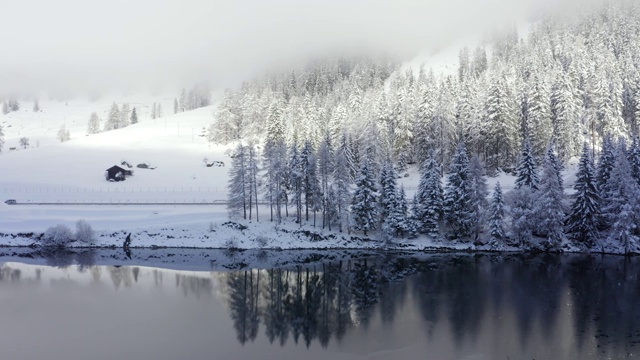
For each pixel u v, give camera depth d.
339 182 71.62
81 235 68.38
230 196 75.31
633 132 94.50
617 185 62.94
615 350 28.03
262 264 59.25
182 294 44.25
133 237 69.81
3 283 48.03
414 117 103.00
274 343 30.58
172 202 88.38
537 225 65.12
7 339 31.19
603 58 124.75
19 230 70.25
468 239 69.06
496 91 92.00
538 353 27.73
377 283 48.53
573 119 90.88
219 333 32.69
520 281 47.94
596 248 64.12
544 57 141.62
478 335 31.41
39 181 106.12
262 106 148.38
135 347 29.69
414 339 30.94
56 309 38.78
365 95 143.75
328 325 34.50
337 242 70.75
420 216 70.88
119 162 125.00
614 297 40.84
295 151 76.81
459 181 68.38
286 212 78.81
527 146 71.56
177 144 151.62
